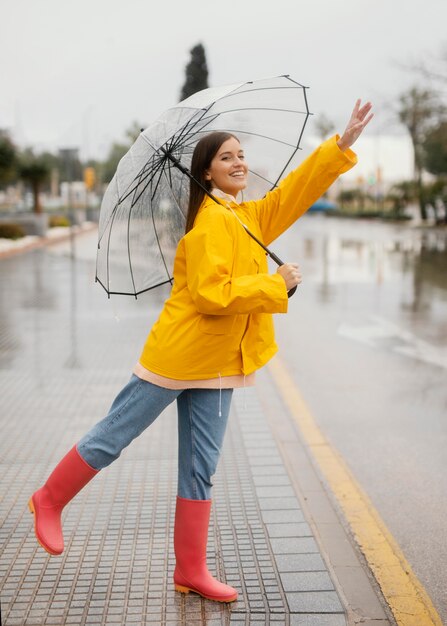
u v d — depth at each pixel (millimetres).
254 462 4766
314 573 3271
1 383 6848
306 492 4402
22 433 5348
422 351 8672
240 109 3100
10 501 4094
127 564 3346
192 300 2779
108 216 2902
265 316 2912
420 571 3471
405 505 4297
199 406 2906
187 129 2945
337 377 7422
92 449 2914
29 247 26391
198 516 2990
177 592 3086
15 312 11211
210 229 2680
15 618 2904
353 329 10195
